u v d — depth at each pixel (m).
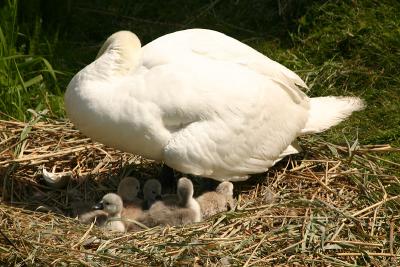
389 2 16.23
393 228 11.23
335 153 12.67
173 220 11.30
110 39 11.62
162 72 11.21
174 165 11.30
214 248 10.48
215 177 11.70
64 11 16.75
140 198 11.99
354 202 11.74
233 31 16.75
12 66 14.58
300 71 15.24
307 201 11.27
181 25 16.95
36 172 12.55
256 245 10.64
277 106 11.98
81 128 11.43
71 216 11.67
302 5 16.73
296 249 10.61
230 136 11.40
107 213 11.27
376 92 14.88
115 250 10.42
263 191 12.09
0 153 12.55
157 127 11.12
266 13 17.02
